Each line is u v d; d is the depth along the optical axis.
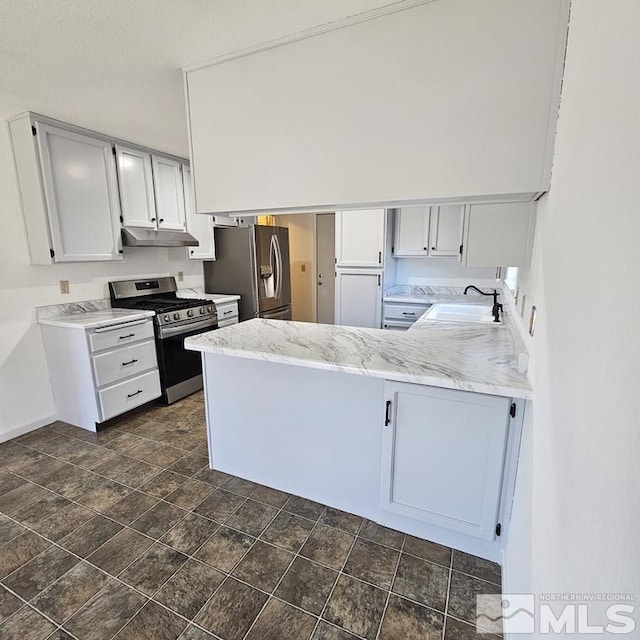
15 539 1.80
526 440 1.36
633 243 0.54
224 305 4.07
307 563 1.66
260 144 1.75
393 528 1.86
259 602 1.47
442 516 1.68
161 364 3.31
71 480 2.27
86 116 2.55
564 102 1.17
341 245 4.03
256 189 1.80
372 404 1.81
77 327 2.72
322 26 1.53
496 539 1.61
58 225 2.70
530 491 1.18
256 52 1.68
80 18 1.46
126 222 3.17
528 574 1.08
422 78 1.41
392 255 4.17
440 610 1.44
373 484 1.88
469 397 1.51
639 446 0.46
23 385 2.85
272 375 2.03
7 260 2.71
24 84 2.06
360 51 1.49
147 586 1.54
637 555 0.44
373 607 1.45
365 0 1.39
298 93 1.63
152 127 2.77
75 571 1.61
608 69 0.73
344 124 1.57
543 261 1.37
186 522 1.91
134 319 3.04
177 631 1.36
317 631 1.36
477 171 1.38
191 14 1.45
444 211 3.80
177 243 3.55
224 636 1.34
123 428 2.94
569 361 0.86
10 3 1.36
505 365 1.65
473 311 3.31
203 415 3.18
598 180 0.75
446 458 1.62
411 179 1.49
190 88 1.87
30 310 2.86
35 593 1.51
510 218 1.85
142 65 1.85
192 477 2.29
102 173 2.96
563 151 1.13
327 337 2.16
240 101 1.76
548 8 1.21
